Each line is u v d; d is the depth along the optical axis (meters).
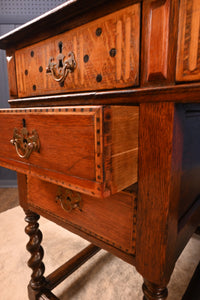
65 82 0.57
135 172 0.47
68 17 0.51
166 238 0.44
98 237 0.58
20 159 0.59
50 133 0.46
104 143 0.36
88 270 1.15
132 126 0.43
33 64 0.66
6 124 0.61
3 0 2.23
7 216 1.76
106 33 0.45
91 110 0.37
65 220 0.67
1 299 0.98
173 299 0.96
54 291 1.02
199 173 0.70
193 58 0.36
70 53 0.53
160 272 0.46
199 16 0.34
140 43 0.41
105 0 0.43
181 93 0.37
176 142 0.43
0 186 2.53
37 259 0.88
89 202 0.58
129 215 0.50
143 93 0.42
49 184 0.70
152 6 0.38
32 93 0.69
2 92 2.42
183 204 0.59
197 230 1.28
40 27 0.58
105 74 0.48
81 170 0.41
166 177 0.43
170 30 0.37
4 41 0.70
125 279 1.09
